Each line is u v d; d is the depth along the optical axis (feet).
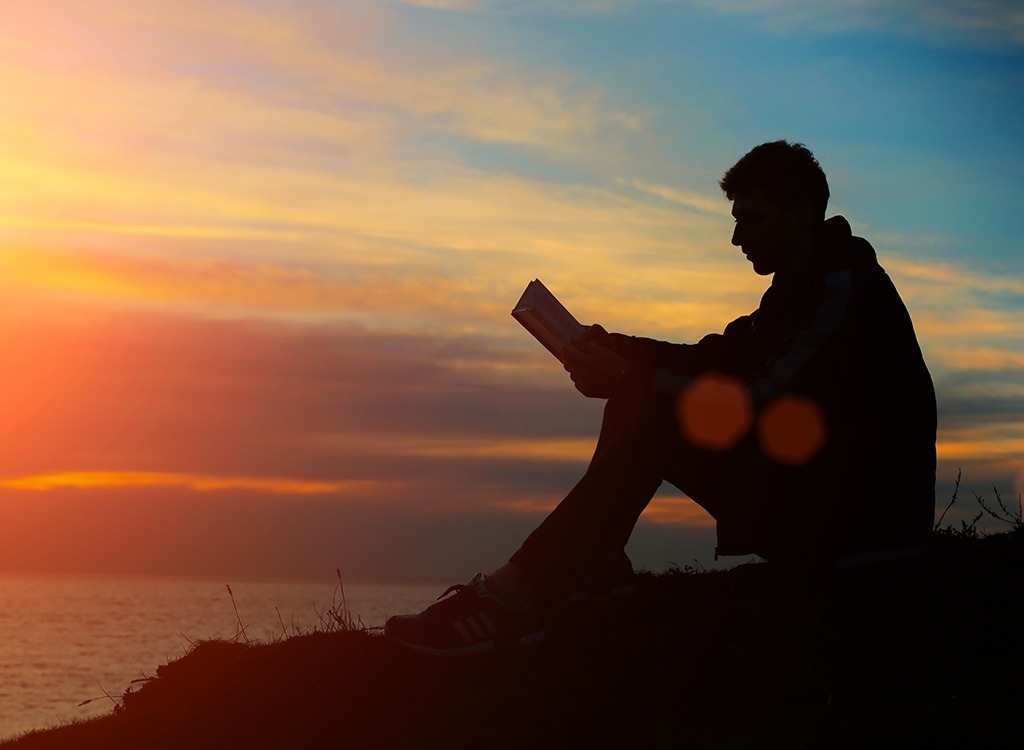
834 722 10.37
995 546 13.78
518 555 10.80
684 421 10.22
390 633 10.69
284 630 17.80
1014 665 10.93
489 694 12.41
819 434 10.25
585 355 10.78
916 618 12.03
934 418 10.83
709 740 10.39
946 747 9.30
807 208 10.84
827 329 10.18
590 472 10.59
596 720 11.27
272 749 12.25
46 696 211.20
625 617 14.16
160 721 14.53
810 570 10.25
